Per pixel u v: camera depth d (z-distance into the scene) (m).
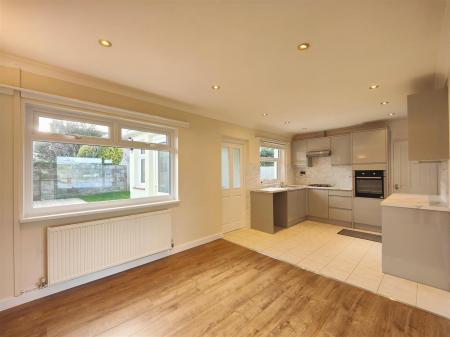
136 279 2.57
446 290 2.31
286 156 5.95
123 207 2.78
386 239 2.68
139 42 1.81
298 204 5.13
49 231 2.17
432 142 2.45
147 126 3.18
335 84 2.64
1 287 2.01
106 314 1.95
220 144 4.16
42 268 2.21
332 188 5.04
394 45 1.83
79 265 2.36
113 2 1.37
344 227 4.80
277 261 3.07
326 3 1.38
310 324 1.82
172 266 2.92
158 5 1.40
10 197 2.05
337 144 5.09
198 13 1.47
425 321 1.84
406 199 2.94
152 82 2.60
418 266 2.47
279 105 3.48
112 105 2.73
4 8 1.41
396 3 1.37
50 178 2.37
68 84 2.40
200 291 2.32
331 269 2.82
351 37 1.72
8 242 2.04
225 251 3.45
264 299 2.18
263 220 4.57
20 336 1.70
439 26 1.58
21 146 2.10
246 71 2.31
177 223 3.43
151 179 3.25
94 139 2.64
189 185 3.60
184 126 3.51
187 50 1.93
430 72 2.30
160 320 1.88
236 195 4.71
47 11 1.45
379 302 2.12
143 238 2.91
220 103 3.37
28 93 2.12
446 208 2.32
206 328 1.79
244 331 1.75
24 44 1.84
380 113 3.96
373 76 2.42
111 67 2.24
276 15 1.49
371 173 4.50
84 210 2.55
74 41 1.80
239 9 1.43
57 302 2.12
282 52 1.95
